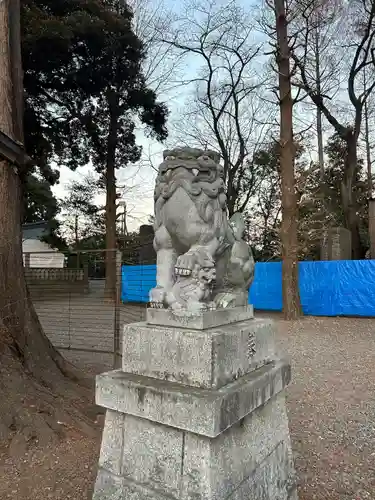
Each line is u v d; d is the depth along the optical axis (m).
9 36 4.17
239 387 1.78
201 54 16.44
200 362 1.75
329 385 5.16
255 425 1.97
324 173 20.22
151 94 16.12
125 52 14.55
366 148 20.73
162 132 17.34
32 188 22.08
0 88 4.06
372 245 15.14
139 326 1.99
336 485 2.82
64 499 2.57
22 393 3.54
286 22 11.12
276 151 16.64
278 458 2.18
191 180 2.04
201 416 1.62
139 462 1.85
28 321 4.21
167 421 1.72
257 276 11.95
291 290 10.39
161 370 1.88
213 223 2.07
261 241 20.02
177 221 2.05
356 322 9.80
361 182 19.20
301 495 2.68
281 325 9.55
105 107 16.25
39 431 3.26
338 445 3.45
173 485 1.72
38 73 13.66
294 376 5.59
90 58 14.12
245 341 1.99
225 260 2.24
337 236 13.83
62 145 16.03
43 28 11.95
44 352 4.34
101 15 13.70
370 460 3.18
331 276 10.77
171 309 1.95
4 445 3.14
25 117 13.87
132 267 12.71
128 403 1.86
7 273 4.02
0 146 3.81
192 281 1.98
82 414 3.64
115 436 1.96
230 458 1.76
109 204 16.33
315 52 15.70
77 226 23.05
